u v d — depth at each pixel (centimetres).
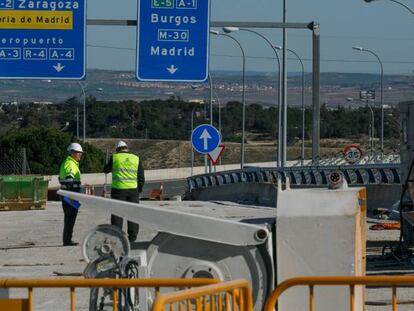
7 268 3484
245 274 1794
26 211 7562
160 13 5828
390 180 6825
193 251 1811
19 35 5884
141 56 5841
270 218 1938
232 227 1781
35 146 14962
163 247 1819
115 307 1535
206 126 6456
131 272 1784
